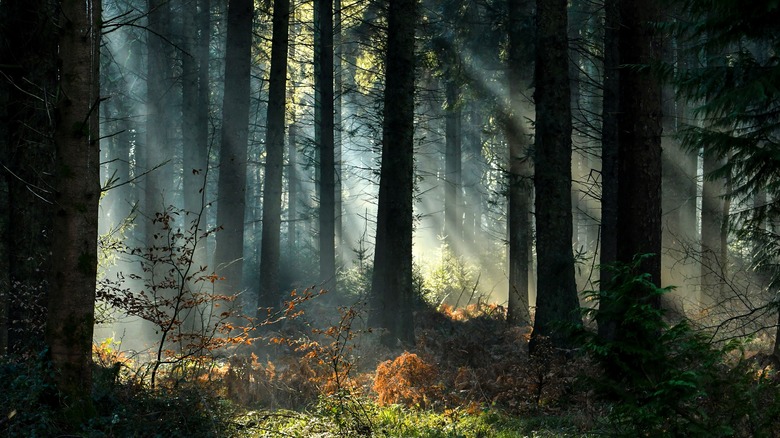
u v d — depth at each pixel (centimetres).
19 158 959
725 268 1864
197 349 956
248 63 1741
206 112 2612
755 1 909
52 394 707
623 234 1212
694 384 535
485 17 2450
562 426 951
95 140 723
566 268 1374
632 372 581
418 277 2394
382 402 1012
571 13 2664
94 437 665
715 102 963
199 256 1978
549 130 1393
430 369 1095
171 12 2578
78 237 715
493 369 1222
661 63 1030
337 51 3541
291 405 978
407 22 1664
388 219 1639
